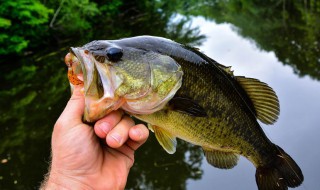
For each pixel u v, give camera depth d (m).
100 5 3.65
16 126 1.28
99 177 0.28
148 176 0.93
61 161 0.27
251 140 0.32
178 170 0.93
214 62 0.31
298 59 1.65
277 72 1.48
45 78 1.82
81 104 0.28
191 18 3.68
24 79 1.85
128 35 2.90
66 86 1.63
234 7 4.13
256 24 2.96
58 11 2.81
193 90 0.29
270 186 0.34
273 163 0.34
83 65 0.25
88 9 3.09
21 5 2.39
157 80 0.27
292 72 1.46
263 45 2.06
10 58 2.35
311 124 0.98
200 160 0.97
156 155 1.02
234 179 0.85
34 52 2.49
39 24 2.58
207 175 0.89
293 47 1.90
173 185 0.87
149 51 0.27
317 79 1.33
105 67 0.26
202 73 0.29
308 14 2.85
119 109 0.27
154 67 0.27
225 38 2.47
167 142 0.29
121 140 0.26
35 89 1.66
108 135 0.26
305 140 0.92
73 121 0.28
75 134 0.27
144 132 0.27
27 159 1.06
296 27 2.47
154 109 0.27
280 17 3.02
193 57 0.29
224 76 0.31
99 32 3.10
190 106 0.28
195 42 2.44
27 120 1.32
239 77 0.32
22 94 1.62
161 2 4.63
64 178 0.27
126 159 0.30
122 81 0.26
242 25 3.01
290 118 1.03
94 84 0.26
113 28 3.30
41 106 1.44
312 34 2.16
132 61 0.27
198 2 4.71
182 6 4.56
